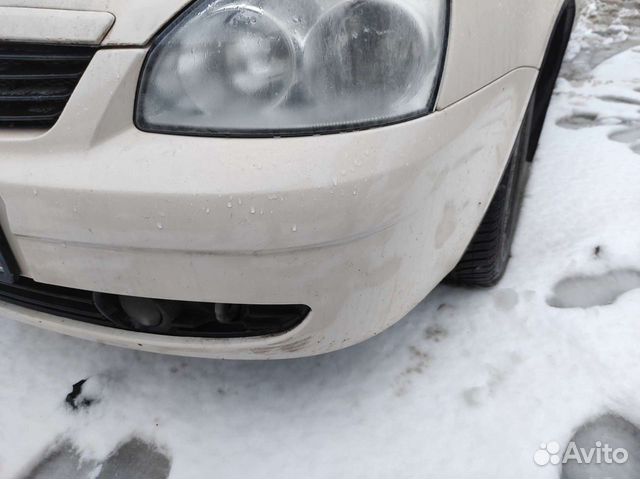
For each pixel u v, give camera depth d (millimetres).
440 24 1000
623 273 1725
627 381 1392
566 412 1341
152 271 1011
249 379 1508
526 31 1275
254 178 910
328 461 1300
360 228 964
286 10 951
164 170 925
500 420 1340
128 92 947
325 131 941
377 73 956
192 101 956
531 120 1714
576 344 1500
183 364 1564
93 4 958
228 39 949
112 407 1455
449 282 1709
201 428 1396
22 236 1048
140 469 1324
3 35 961
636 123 2625
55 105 976
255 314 1140
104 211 948
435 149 992
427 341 1550
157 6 953
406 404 1399
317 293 1031
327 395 1445
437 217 1097
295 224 931
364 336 1172
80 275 1063
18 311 1285
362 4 947
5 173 984
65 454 1362
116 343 1216
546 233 1911
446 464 1267
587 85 3102
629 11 4457
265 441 1356
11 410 1455
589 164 2293
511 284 1705
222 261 975
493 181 1275
